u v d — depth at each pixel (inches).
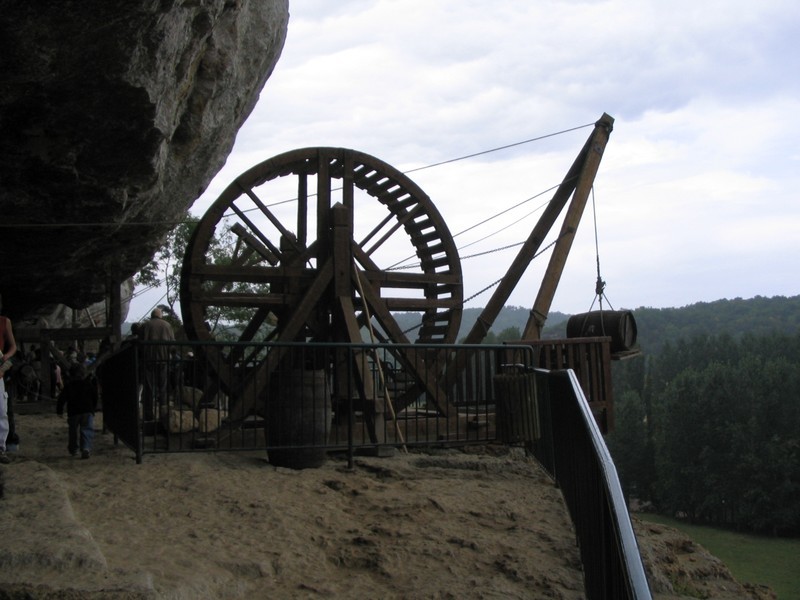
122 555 186.2
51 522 171.2
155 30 302.7
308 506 253.3
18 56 285.1
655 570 219.1
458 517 249.1
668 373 4394.7
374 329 438.3
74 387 341.4
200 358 423.8
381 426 379.6
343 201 469.4
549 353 451.5
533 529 234.5
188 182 512.1
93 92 316.5
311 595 183.5
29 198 373.4
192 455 337.1
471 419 431.2
